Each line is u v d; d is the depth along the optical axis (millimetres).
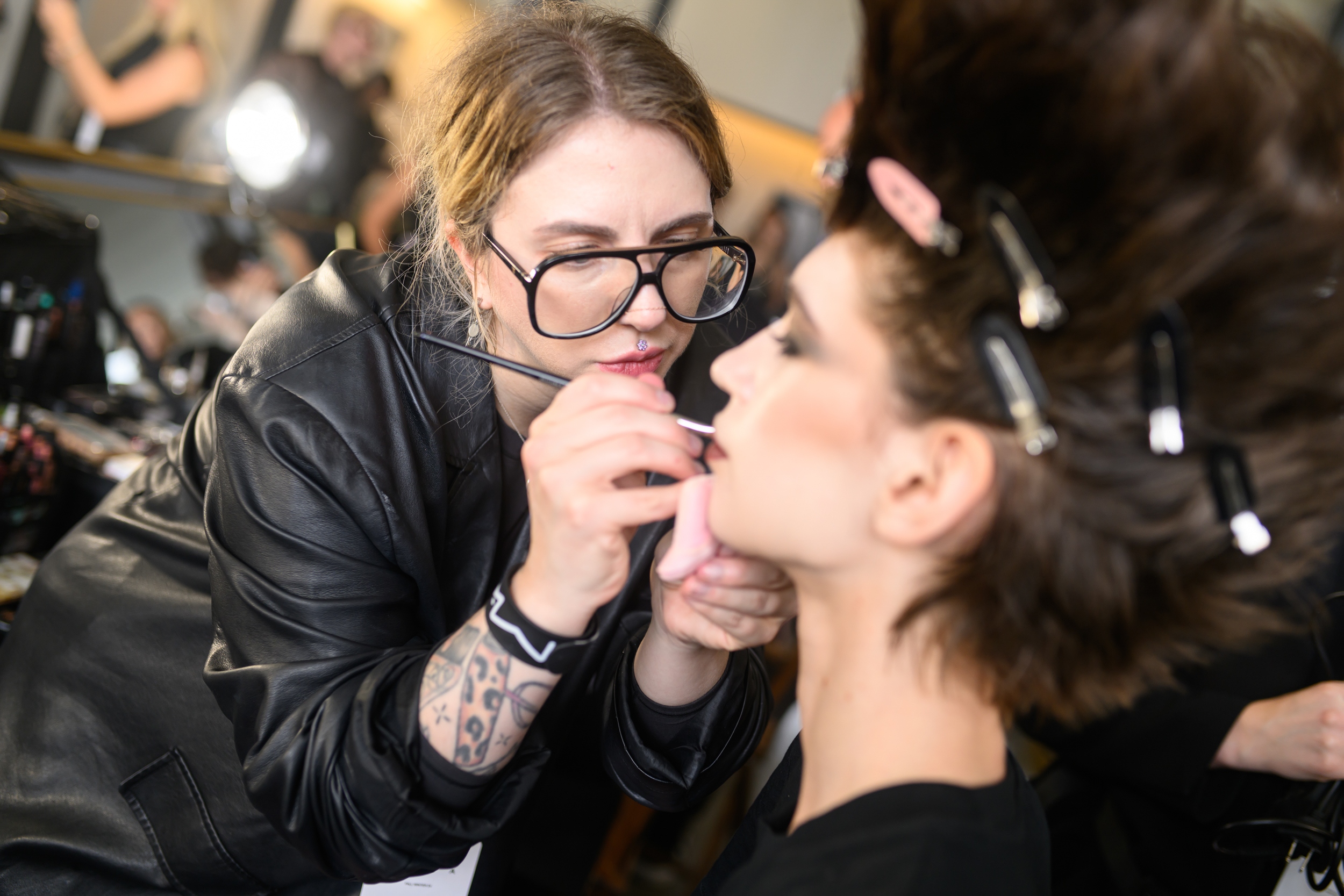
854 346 509
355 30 3389
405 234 1444
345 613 832
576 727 1335
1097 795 1181
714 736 894
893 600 533
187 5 3006
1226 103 431
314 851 756
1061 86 446
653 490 624
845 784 553
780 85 4578
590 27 865
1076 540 484
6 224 1567
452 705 689
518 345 943
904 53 500
